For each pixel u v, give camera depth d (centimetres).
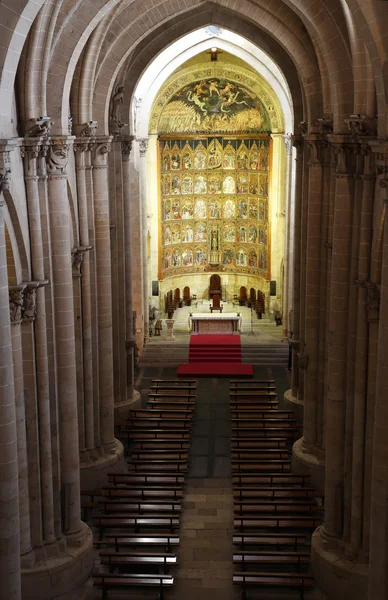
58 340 2723
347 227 2644
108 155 3850
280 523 3059
